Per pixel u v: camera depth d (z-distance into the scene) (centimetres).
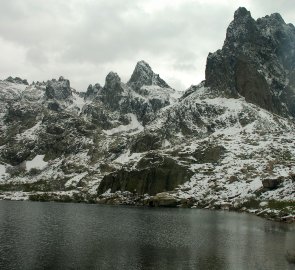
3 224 19388
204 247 13938
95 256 12525
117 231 17575
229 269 11031
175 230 17875
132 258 12306
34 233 16638
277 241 15025
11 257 12256
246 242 14788
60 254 12738
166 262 11800
